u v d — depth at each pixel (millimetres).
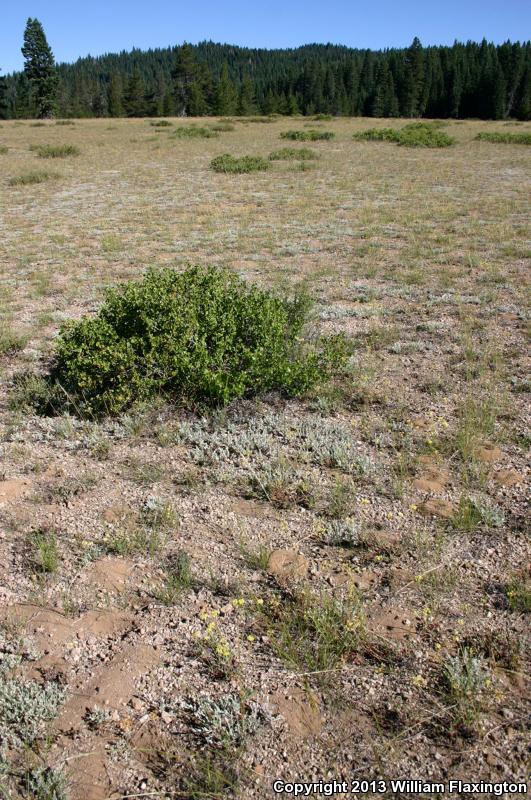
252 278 9367
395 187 19047
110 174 23734
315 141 36469
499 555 3178
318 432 4438
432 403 4969
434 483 3838
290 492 3799
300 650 2635
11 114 82375
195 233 13047
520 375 5477
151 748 2250
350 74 109875
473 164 24672
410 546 3262
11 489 3930
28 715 2365
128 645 2713
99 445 4391
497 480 3844
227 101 76375
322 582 3041
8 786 2127
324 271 9625
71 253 11602
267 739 2271
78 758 2221
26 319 7629
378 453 4215
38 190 20141
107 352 4887
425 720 2314
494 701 2383
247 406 4898
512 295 8117
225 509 3660
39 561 3242
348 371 5578
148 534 3430
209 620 2824
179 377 4973
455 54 108688
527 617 2779
